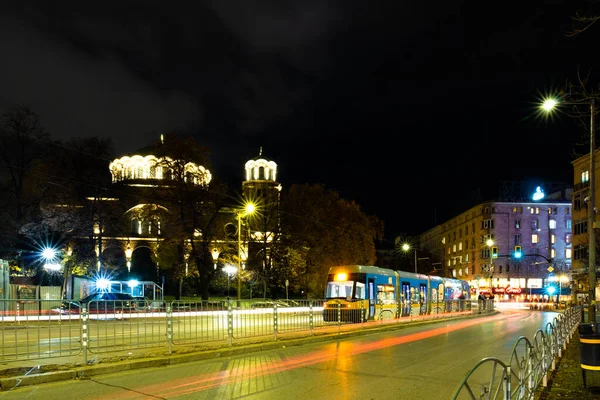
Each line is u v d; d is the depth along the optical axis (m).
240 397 8.74
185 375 10.82
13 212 43.44
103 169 46.69
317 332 19.92
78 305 12.29
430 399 8.72
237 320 16.42
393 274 31.02
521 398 6.35
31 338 11.48
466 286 47.94
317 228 53.94
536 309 58.75
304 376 10.80
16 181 42.84
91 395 8.86
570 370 11.54
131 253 70.50
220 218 48.34
